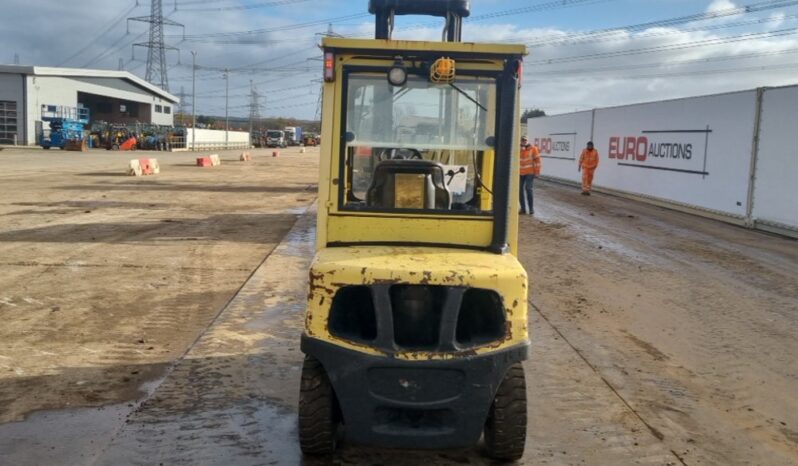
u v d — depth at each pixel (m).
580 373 5.89
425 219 4.39
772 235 14.09
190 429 4.57
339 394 3.80
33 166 31.62
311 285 3.83
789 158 13.82
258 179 27.61
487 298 3.88
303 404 4.00
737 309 8.08
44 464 4.07
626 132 21.88
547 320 7.49
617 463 4.32
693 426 4.91
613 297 8.55
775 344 6.83
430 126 4.48
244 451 4.30
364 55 4.38
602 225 14.95
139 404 4.96
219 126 135.25
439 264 3.93
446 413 3.83
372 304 3.86
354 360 3.75
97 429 4.55
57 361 5.81
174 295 8.12
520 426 4.04
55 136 53.47
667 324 7.44
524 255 11.19
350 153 4.55
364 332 3.88
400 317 3.86
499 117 4.38
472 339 3.85
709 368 6.12
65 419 4.69
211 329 6.75
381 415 3.85
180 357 5.96
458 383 3.78
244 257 10.52
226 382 5.40
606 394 5.44
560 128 29.20
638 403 5.29
